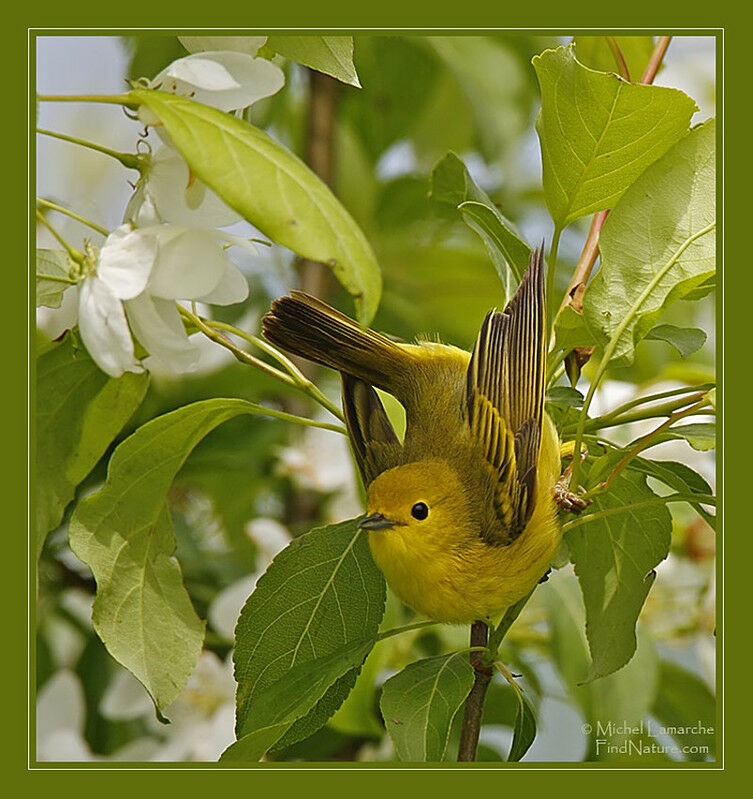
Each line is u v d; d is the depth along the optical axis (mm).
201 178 4191
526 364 6219
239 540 9844
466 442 6566
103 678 9016
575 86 5672
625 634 6438
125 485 5891
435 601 6543
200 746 8375
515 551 6402
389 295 11227
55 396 5883
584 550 6555
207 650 8766
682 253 5734
